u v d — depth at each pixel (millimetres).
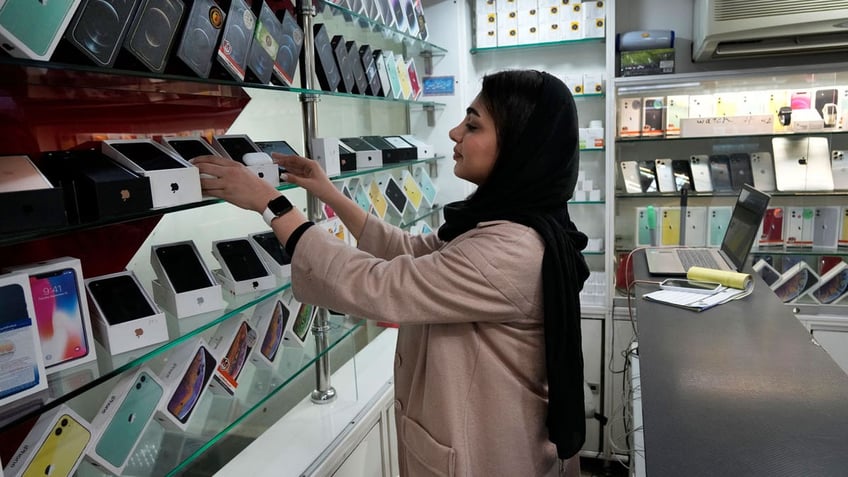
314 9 1440
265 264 1295
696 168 2672
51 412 854
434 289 891
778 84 2506
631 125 2607
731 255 2074
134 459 1046
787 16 2117
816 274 2547
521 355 968
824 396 1095
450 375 953
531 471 990
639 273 2090
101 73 830
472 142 996
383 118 2551
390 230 1285
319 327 1542
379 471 1715
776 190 2555
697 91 2566
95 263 1136
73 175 852
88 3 776
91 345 869
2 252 965
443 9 2637
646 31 2473
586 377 2713
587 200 2689
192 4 962
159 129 1253
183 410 1102
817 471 868
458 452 941
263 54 1189
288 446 1439
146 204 873
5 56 690
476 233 961
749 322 1499
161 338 958
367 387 1768
